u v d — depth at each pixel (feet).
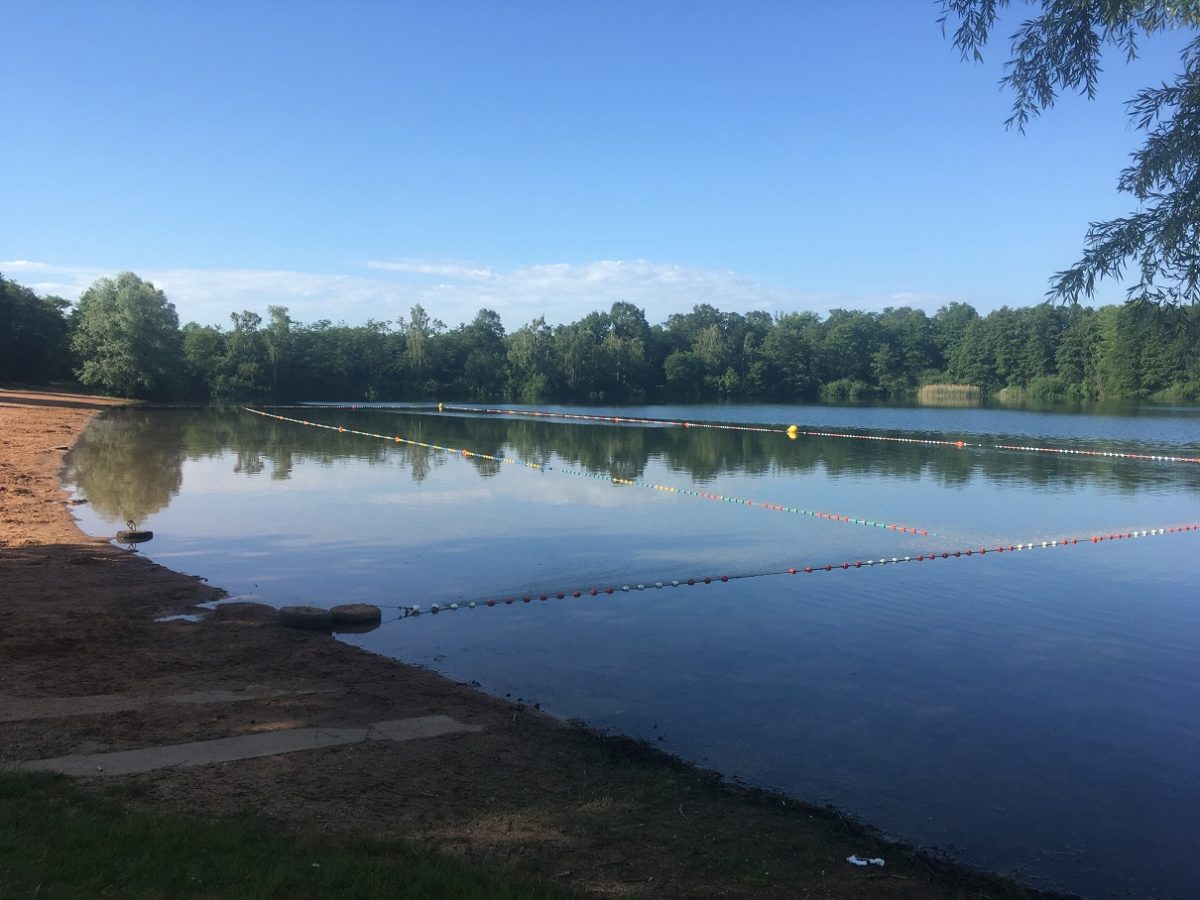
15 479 68.69
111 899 12.38
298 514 57.98
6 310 209.77
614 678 28.63
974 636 33.60
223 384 239.50
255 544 48.14
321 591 38.70
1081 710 26.48
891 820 19.74
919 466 91.15
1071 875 17.67
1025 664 30.50
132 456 90.12
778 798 20.40
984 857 18.26
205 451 97.55
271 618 34.04
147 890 12.83
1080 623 35.35
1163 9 17.25
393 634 32.96
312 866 14.51
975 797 20.97
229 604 35.76
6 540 46.14
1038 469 88.53
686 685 28.09
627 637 33.04
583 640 32.58
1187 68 16.29
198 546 47.32
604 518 58.08
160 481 72.43
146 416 156.46
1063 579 42.78
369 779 20.07
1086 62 18.20
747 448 111.04
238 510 59.11
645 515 59.62
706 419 177.17
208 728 22.74
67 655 28.40
